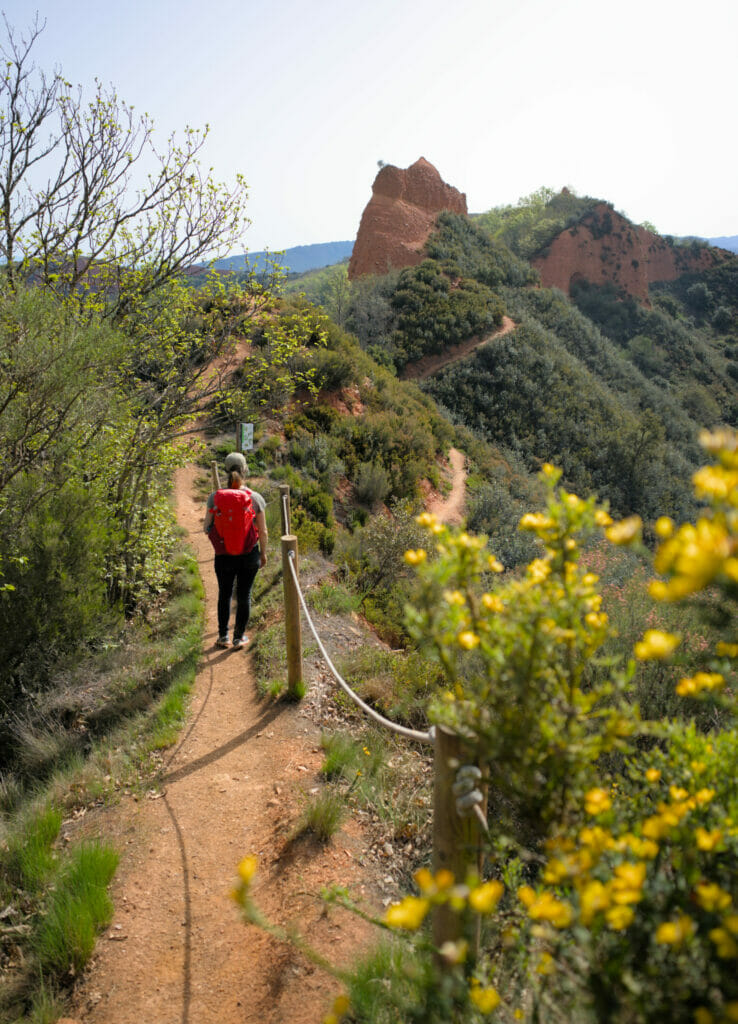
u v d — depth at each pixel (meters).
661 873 1.23
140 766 4.04
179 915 2.89
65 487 5.66
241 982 2.51
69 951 2.65
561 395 35.44
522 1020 1.58
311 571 7.71
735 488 0.82
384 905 2.78
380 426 19.05
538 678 1.27
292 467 15.09
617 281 69.06
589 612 1.32
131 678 5.22
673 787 1.33
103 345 5.44
